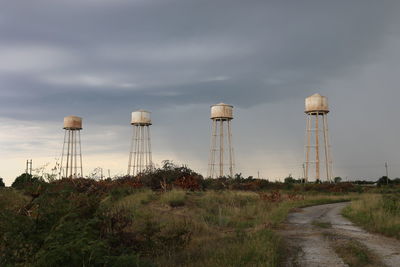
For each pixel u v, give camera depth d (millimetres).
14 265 7953
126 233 11078
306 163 67250
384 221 18594
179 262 10523
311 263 10938
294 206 32875
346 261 11172
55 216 9016
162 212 19984
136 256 8891
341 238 15523
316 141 67188
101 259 7816
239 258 10086
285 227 19125
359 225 20047
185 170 31047
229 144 67312
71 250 7473
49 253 7387
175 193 23594
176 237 12422
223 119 67938
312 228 18875
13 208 9789
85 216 10203
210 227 17266
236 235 14477
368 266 10750
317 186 57969
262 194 33531
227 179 50469
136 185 27578
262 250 10875
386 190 55062
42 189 10766
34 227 8648
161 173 29797
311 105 66688
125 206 17516
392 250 13062
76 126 75125
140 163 72750
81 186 18453
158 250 11430
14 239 8297
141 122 72250
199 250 11906
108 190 22859
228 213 22641
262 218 21469
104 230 10492
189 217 18656
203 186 31406
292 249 13008
